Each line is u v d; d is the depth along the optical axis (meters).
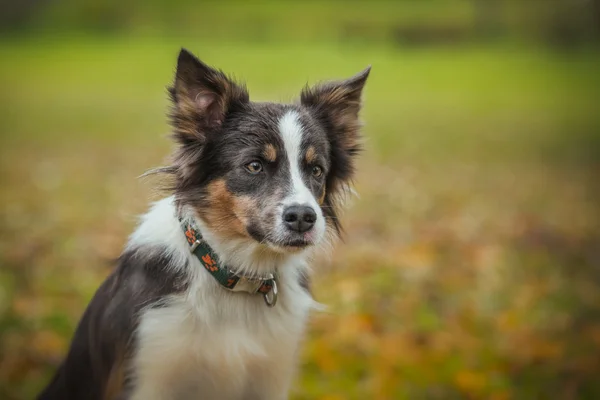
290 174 4.88
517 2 41.47
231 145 4.88
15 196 12.61
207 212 4.79
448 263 9.67
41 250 9.52
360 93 5.49
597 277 9.41
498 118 23.70
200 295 4.66
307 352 6.89
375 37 41.56
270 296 4.84
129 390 4.59
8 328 7.20
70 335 7.16
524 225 11.88
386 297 8.27
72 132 19.88
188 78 4.84
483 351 7.13
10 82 29.41
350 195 5.79
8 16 44.41
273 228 4.67
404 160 17.27
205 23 44.09
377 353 6.97
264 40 40.38
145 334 4.53
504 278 9.18
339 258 9.55
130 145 18.22
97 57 36.41
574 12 39.09
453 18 42.53
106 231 10.59
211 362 4.66
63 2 45.75
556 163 17.45
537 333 7.69
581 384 6.61
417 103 26.48
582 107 25.73
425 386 6.52
